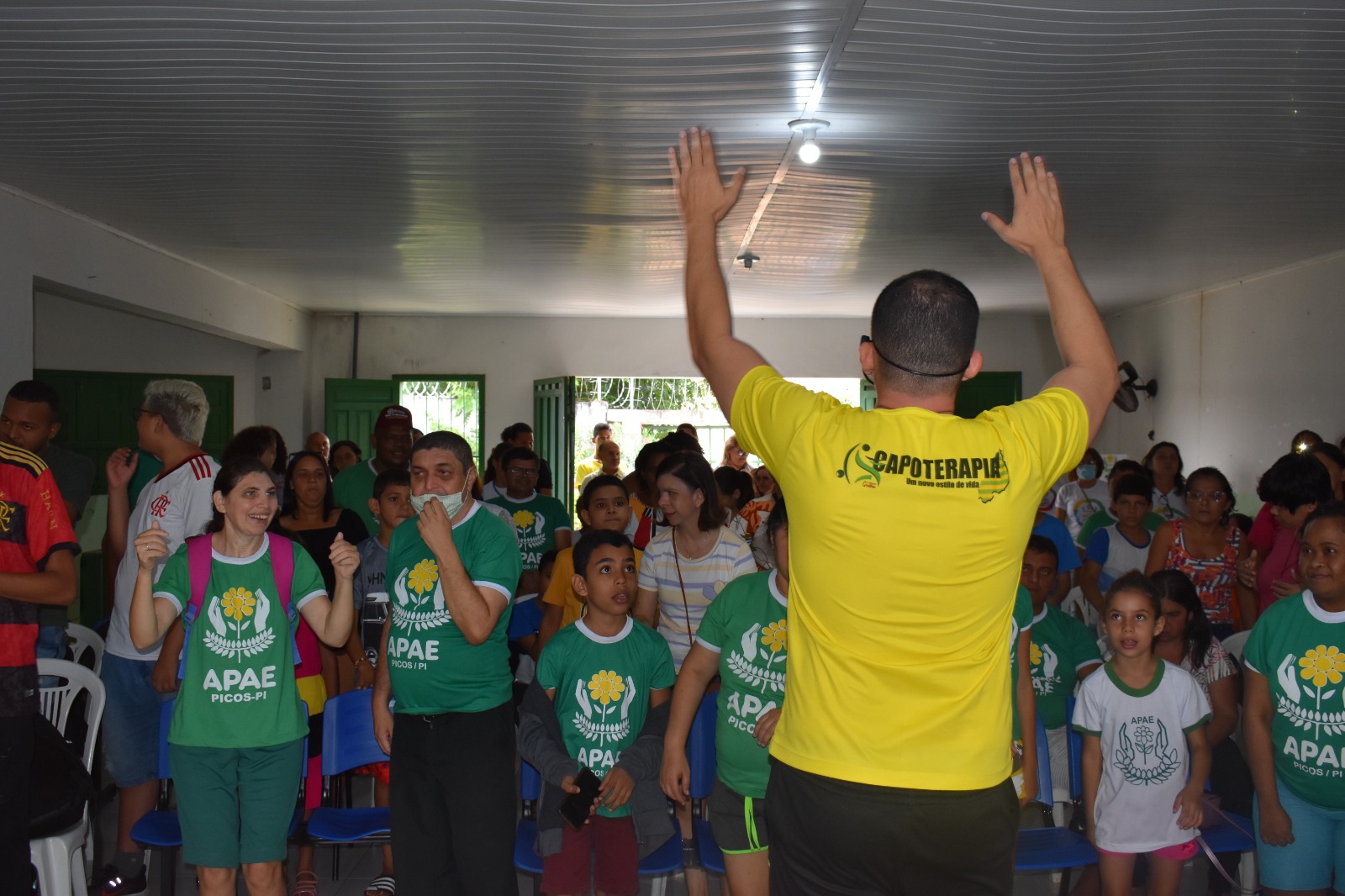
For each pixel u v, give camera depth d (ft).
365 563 14.56
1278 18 12.21
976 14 12.22
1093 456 24.61
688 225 6.06
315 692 12.70
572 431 37.27
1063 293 5.67
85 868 12.22
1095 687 11.13
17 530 8.93
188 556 10.47
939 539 4.96
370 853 14.53
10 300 20.13
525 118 16.19
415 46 13.25
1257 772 10.15
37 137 17.08
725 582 12.22
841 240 25.46
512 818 10.32
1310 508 14.42
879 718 5.14
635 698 10.94
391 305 37.35
